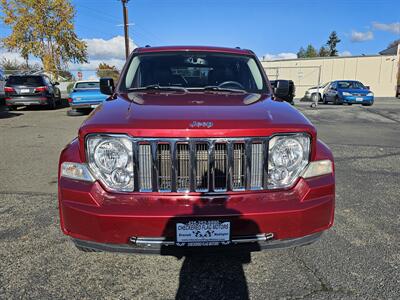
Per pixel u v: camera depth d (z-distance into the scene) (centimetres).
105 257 289
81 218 227
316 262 281
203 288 250
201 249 228
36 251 296
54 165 584
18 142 789
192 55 386
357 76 3325
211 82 359
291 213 226
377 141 805
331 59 3375
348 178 507
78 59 4191
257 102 290
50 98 1583
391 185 476
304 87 3466
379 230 337
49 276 262
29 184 479
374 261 282
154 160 228
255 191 236
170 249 227
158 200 229
